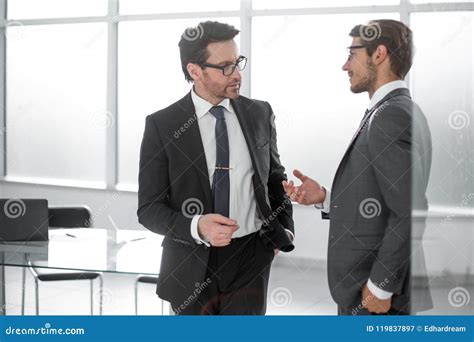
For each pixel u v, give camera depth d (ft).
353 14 12.28
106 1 14.12
